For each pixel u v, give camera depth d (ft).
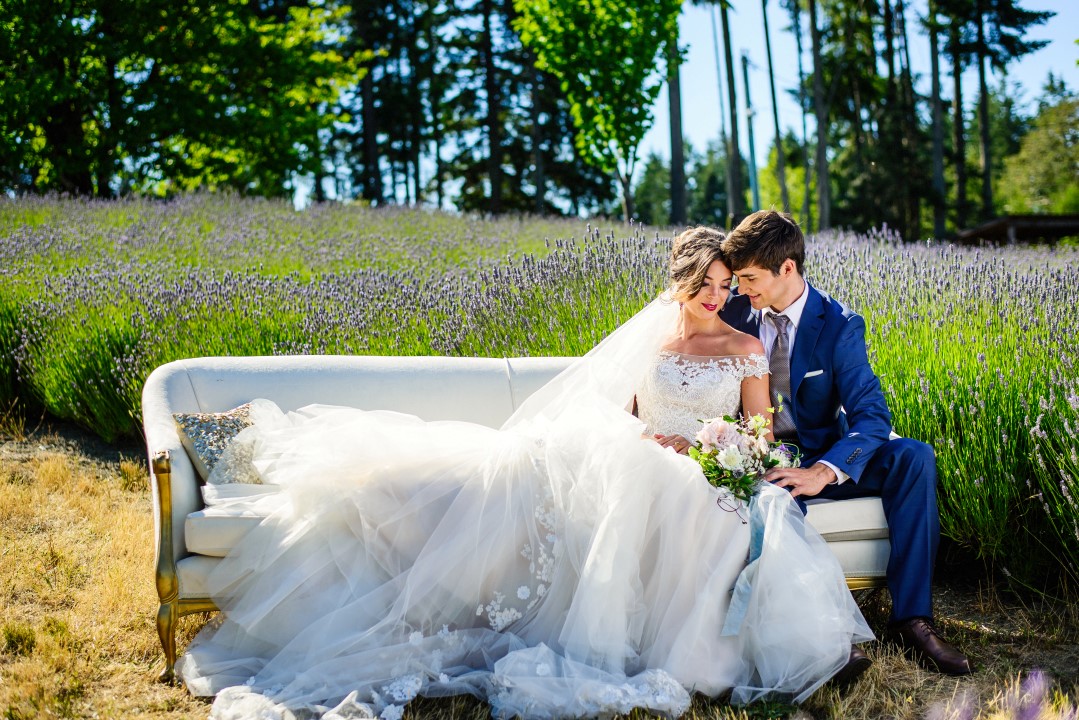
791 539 8.91
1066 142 148.36
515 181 96.22
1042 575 11.15
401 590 9.16
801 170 123.24
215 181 58.29
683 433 10.41
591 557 8.88
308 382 12.11
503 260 22.70
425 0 90.53
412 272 20.95
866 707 8.41
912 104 92.22
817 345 10.48
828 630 8.67
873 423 9.94
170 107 50.62
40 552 11.98
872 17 92.12
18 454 16.51
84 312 18.63
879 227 89.10
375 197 83.71
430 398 12.33
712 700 8.77
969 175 101.96
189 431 10.53
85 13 48.49
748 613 8.84
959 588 11.47
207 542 9.15
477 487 9.39
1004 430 11.05
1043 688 8.71
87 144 49.78
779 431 10.73
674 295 10.52
